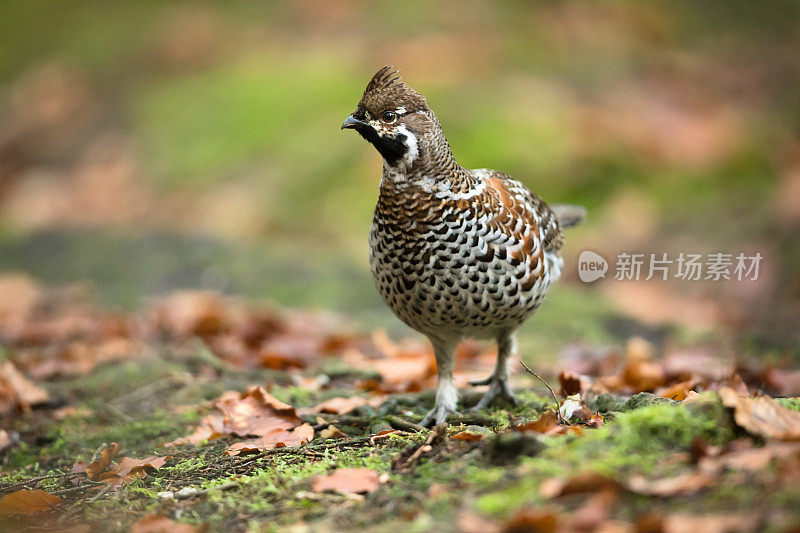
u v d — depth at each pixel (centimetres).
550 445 456
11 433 711
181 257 1373
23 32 2392
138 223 1612
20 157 1933
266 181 1617
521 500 402
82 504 525
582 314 1142
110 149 1848
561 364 898
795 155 1697
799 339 987
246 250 1397
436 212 571
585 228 1480
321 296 1223
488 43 1872
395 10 2027
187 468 572
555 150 1594
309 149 1645
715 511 374
